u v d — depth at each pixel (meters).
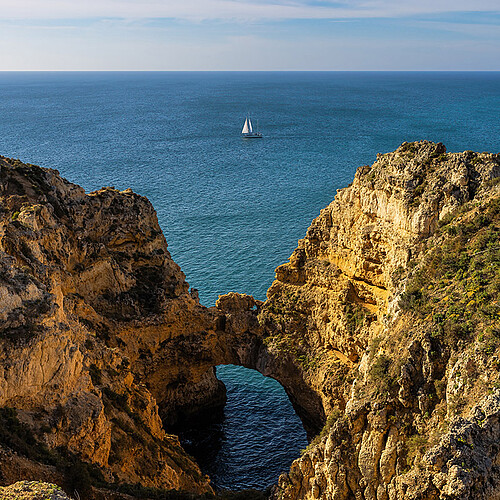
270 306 61.06
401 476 30.16
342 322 54.69
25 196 49.88
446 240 43.31
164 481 38.75
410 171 50.31
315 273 59.34
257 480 52.44
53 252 49.66
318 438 39.34
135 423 40.97
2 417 30.81
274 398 63.81
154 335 57.22
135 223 59.72
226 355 61.09
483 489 27.02
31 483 23.70
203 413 61.75
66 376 34.25
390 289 49.69
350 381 52.41
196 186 137.38
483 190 45.78
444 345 32.75
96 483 32.16
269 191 131.38
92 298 54.28
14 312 32.75
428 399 32.03
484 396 29.14
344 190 57.69
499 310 32.41
